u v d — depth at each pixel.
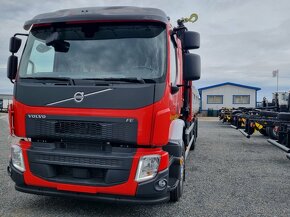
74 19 4.18
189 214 4.43
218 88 42.88
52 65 4.23
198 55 4.59
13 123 4.23
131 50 4.08
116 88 3.81
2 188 5.46
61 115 3.98
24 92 4.14
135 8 4.33
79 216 4.28
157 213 4.45
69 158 3.93
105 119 3.83
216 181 6.29
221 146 11.40
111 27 4.18
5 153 8.89
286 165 8.06
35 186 4.12
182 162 5.00
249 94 42.47
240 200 5.13
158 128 3.80
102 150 3.95
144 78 3.87
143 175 3.78
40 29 4.40
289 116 7.60
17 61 4.54
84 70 4.12
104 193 3.85
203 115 42.84
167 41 4.04
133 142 3.78
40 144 4.15
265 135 14.66
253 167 7.73
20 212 4.37
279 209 4.74
